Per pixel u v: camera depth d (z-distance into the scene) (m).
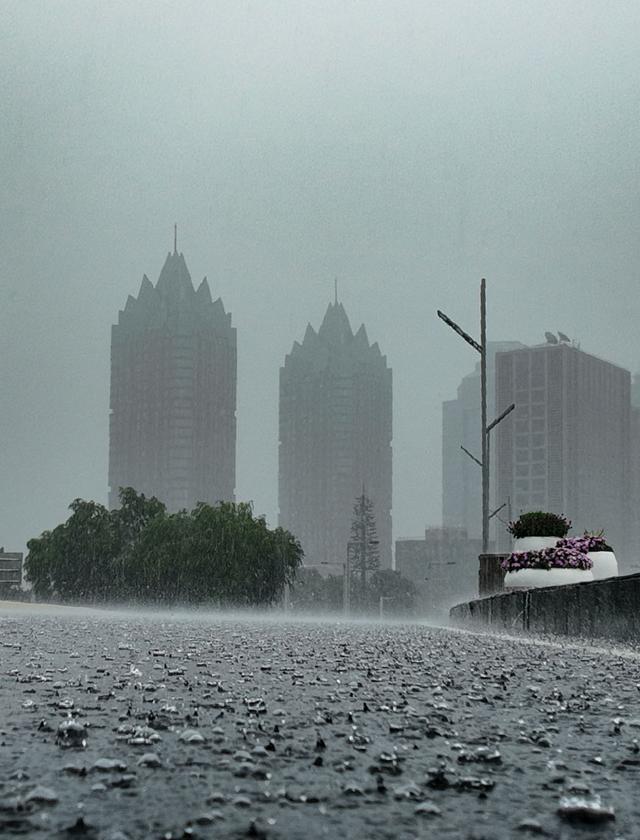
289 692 7.53
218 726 5.58
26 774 4.08
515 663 10.88
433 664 10.62
